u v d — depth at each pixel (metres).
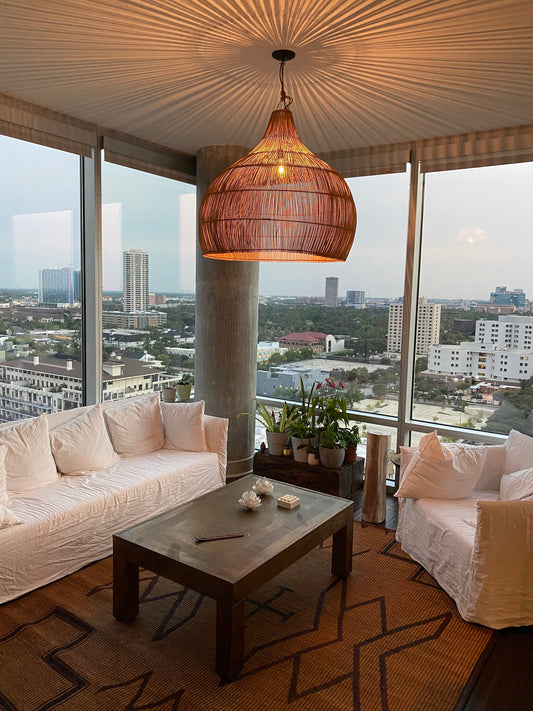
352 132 4.14
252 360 5.00
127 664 2.39
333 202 2.43
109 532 3.43
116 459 4.09
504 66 2.84
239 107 3.62
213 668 2.38
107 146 4.25
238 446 4.96
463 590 2.84
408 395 4.66
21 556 2.91
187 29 2.49
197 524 2.89
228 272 4.76
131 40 2.64
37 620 2.72
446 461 3.33
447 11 2.28
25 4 2.30
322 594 3.03
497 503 2.71
